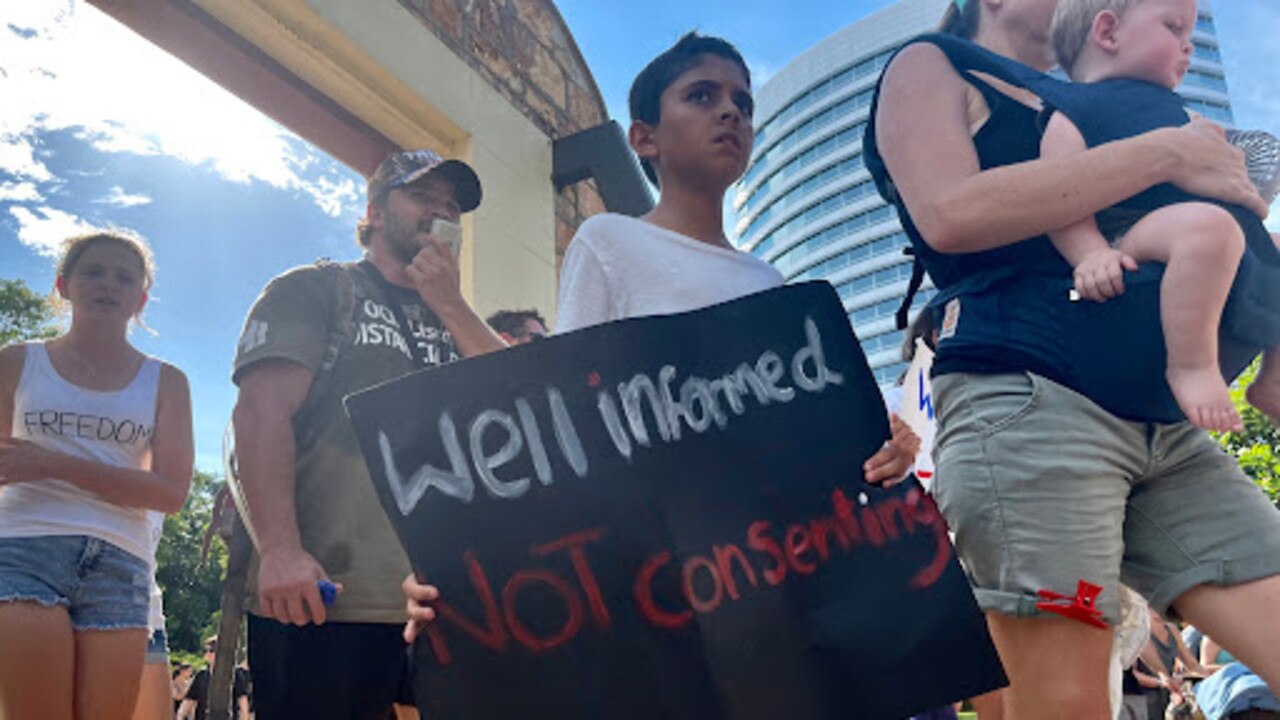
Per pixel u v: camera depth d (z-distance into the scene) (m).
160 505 2.64
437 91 4.47
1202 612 1.50
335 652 2.02
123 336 2.81
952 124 1.57
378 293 2.30
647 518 1.41
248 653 2.07
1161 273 1.44
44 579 2.38
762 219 104.50
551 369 1.47
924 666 1.36
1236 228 1.41
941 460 1.57
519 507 1.41
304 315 2.13
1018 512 1.42
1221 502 1.51
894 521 1.44
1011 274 1.54
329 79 4.13
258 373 2.05
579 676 1.35
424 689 1.35
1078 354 1.44
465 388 1.46
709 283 1.92
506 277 4.65
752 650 1.36
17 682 2.27
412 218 2.39
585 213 5.57
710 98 2.03
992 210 1.47
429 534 1.40
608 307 1.92
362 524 2.08
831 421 1.49
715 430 1.46
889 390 3.74
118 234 2.83
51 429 2.63
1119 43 1.62
